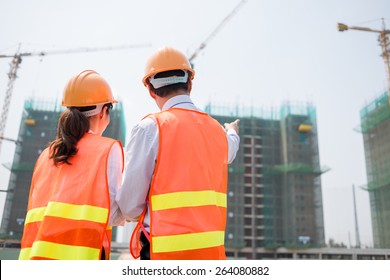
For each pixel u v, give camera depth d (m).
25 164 57.38
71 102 2.30
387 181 57.88
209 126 2.15
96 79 2.39
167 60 2.24
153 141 1.93
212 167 2.03
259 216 64.88
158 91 2.25
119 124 58.50
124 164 1.96
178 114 2.06
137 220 2.12
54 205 1.95
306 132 67.75
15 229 54.59
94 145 2.10
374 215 59.47
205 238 1.81
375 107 62.12
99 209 1.92
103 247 2.09
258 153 68.94
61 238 1.88
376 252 17.66
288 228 62.62
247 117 69.00
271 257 61.31
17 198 56.12
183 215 1.82
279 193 65.69
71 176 2.02
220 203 2.05
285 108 69.06
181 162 1.91
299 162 65.94
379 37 39.94
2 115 43.94
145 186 1.91
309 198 63.81
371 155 62.31
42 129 59.41
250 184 66.69
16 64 46.16
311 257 59.81
